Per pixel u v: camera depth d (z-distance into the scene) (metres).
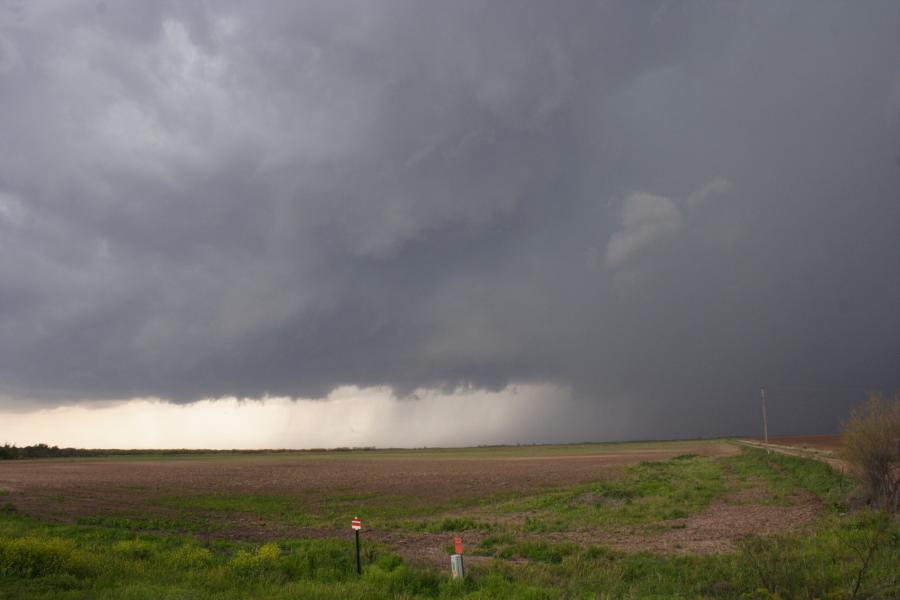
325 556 18.27
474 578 14.75
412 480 63.72
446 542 23.75
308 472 80.44
